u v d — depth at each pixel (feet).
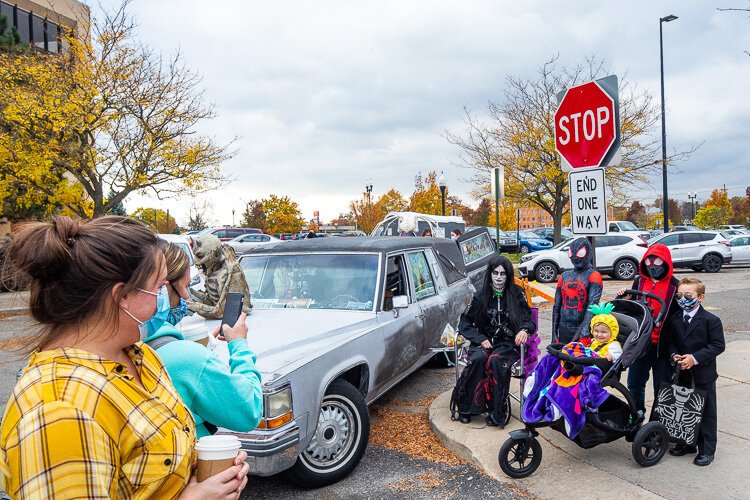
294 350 14.97
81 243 4.83
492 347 18.22
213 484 5.24
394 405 21.18
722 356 24.86
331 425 15.06
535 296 48.85
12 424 4.34
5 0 86.94
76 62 57.26
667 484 13.91
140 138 57.72
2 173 52.95
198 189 60.54
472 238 31.71
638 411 15.34
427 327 21.25
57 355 4.67
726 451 15.56
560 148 18.65
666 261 15.89
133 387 4.86
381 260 19.54
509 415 17.98
